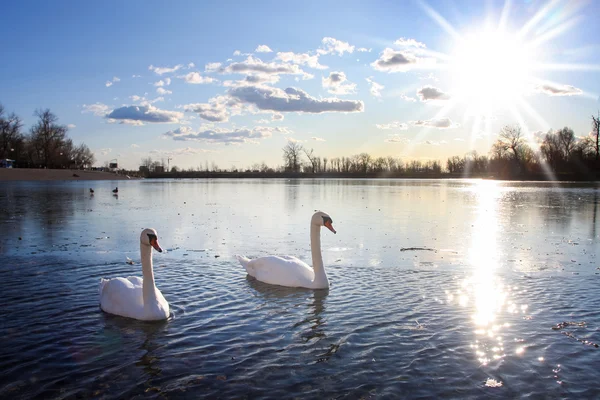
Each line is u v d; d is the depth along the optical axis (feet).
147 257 24.59
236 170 446.19
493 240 50.29
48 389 17.28
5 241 47.78
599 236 53.52
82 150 439.22
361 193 139.33
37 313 25.31
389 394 16.98
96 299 27.89
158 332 22.71
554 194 134.72
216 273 34.40
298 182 262.06
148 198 114.21
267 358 19.88
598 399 16.71
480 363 19.47
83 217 70.08
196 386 17.48
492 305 26.91
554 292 29.58
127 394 16.93
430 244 47.52
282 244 46.98
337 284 31.60
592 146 284.61
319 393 17.03
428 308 26.35
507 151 314.55
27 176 289.33
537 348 20.94
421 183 240.53
